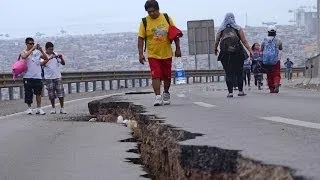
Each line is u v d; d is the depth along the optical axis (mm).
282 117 8789
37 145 9188
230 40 15820
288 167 3842
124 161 7652
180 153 5504
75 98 26312
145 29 12648
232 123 7859
